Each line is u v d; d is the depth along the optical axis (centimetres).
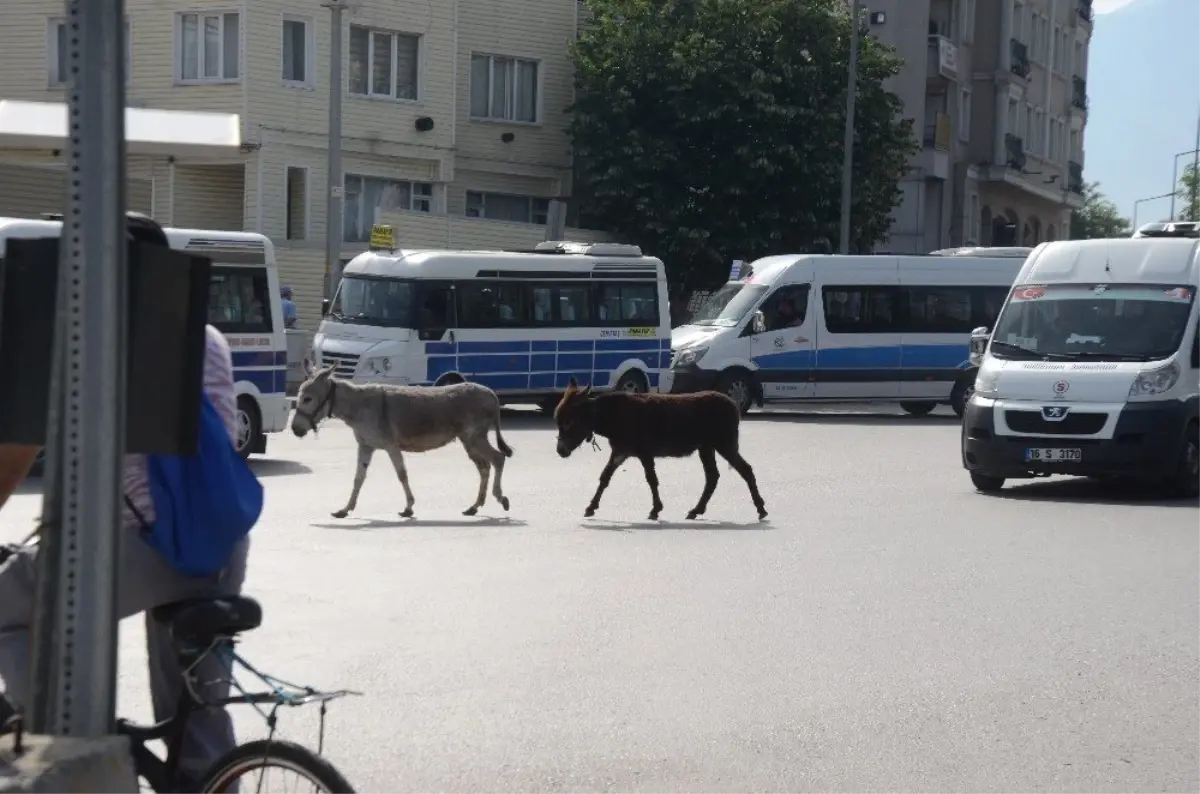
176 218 3909
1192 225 2056
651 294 3256
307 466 2198
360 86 4109
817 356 3306
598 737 772
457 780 700
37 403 471
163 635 556
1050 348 1928
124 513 521
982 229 6303
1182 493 1891
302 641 989
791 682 889
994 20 6047
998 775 716
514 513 1703
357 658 941
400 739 766
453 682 884
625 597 1156
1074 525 1605
